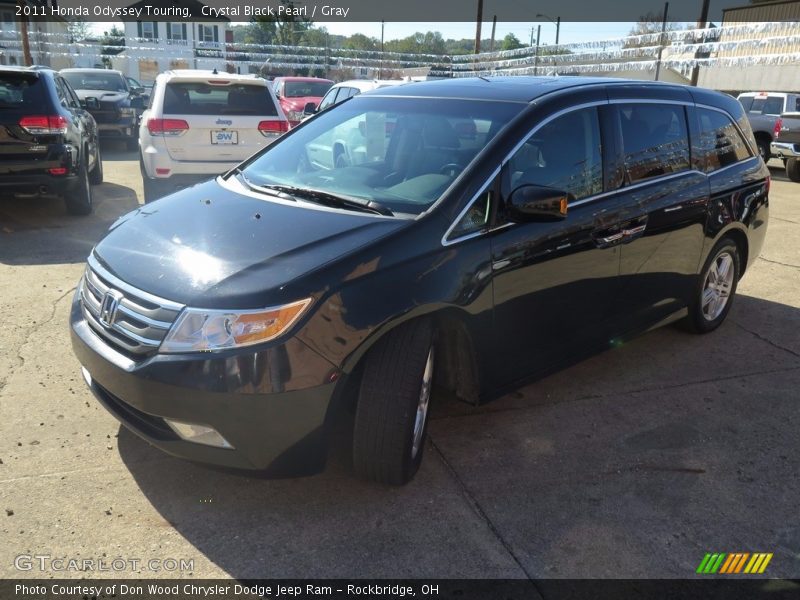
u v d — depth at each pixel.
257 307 2.59
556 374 4.38
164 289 2.73
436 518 2.91
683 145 4.46
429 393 3.12
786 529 2.95
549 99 3.66
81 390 3.86
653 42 20.52
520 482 3.20
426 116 3.73
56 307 5.11
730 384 4.32
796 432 3.77
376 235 2.92
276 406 2.61
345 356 2.69
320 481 3.12
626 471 3.33
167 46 29.00
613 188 3.88
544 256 3.41
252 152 8.41
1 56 24.77
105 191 10.15
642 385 4.27
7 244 6.82
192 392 2.59
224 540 2.73
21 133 7.04
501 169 3.30
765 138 15.16
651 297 4.32
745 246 5.16
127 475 3.10
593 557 2.73
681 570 2.68
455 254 3.04
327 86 17.86
